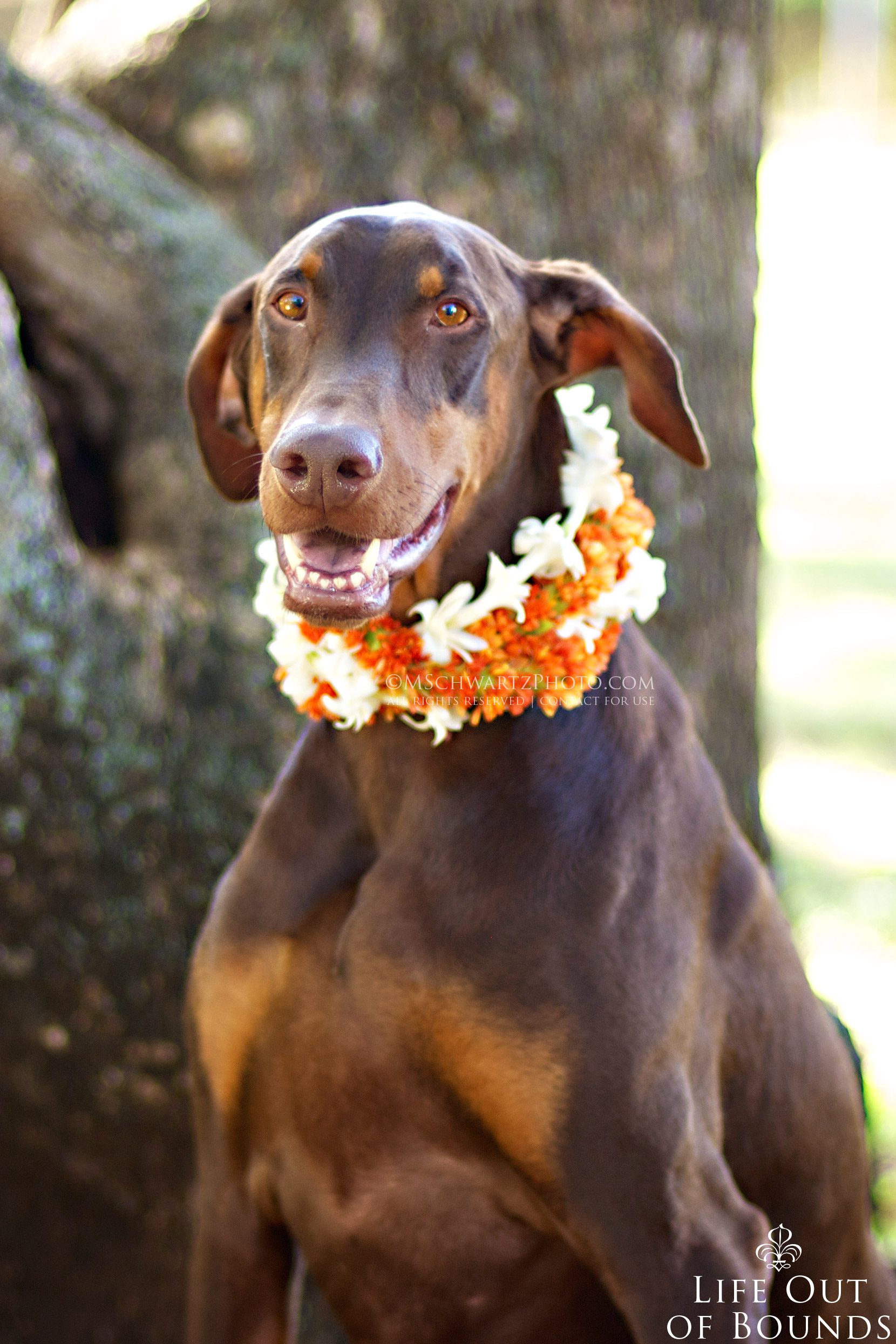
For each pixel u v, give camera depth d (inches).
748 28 187.6
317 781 113.8
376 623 110.3
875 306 891.4
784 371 829.2
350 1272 111.7
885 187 1033.5
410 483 99.0
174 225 157.5
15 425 134.0
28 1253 146.3
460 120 171.6
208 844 143.5
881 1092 217.9
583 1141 102.0
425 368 103.0
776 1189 122.0
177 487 152.0
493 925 104.0
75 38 181.3
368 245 103.7
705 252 186.5
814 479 681.0
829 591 519.8
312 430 94.4
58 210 151.6
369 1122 107.1
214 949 111.6
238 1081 111.3
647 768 111.8
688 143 182.5
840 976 256.2
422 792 108.9
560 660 108.2
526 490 115.0
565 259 147.6
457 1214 109.2
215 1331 114.3
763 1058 118.0
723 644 191.9
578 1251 105.2
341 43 169.2
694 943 109.9
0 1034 138.6
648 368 116.9
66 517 142.6
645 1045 103.0
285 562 100.3
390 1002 105.0
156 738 141.8
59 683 135.6
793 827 323.6
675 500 182.5
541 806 107.3
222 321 119.2
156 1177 145.6
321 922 109.2
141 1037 142.0
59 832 136.6
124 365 153.9
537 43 172.4
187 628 145.9
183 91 170.7
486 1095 104.0
